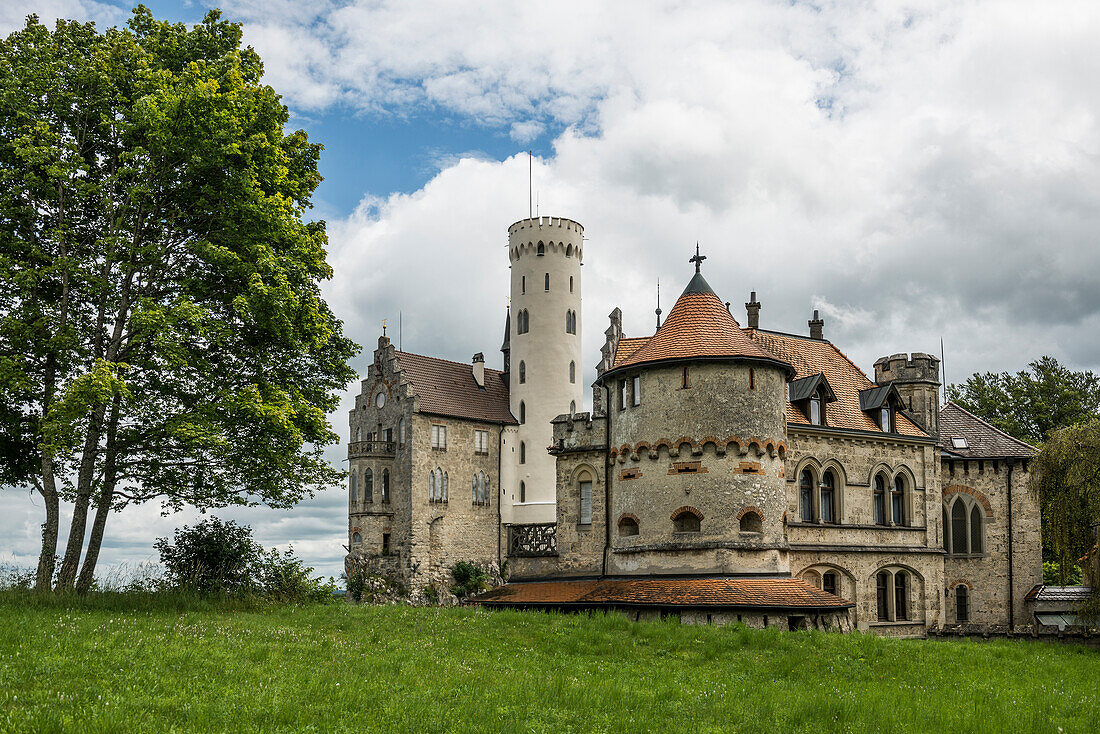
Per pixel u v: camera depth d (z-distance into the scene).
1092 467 38.34
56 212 31.12
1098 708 21.28
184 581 29.72
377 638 24.38
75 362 29.44
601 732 16.52
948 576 49.88
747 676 23.19
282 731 14.63
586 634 27.06
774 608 34.00
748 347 38.62
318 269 33.88
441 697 17.77
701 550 36.78
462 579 73.69
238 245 31.17
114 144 31.48
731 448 37.38
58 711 14.26
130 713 14.67
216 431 28.09
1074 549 38.72
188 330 28.81
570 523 43.31
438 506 75.12
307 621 26.66
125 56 31.44
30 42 31.83
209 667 18.47
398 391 76.62
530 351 82.19
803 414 44.03
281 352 32.84
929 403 48.50
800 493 43.28
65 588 27.66
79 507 29.48
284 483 32.81
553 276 83.00
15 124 29.88
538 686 19.41
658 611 35.03
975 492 50.66
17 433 30.44
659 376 38.88
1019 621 49.28
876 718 18.77
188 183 30.44
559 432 44.34
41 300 30.80
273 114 32.53
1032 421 73.12
